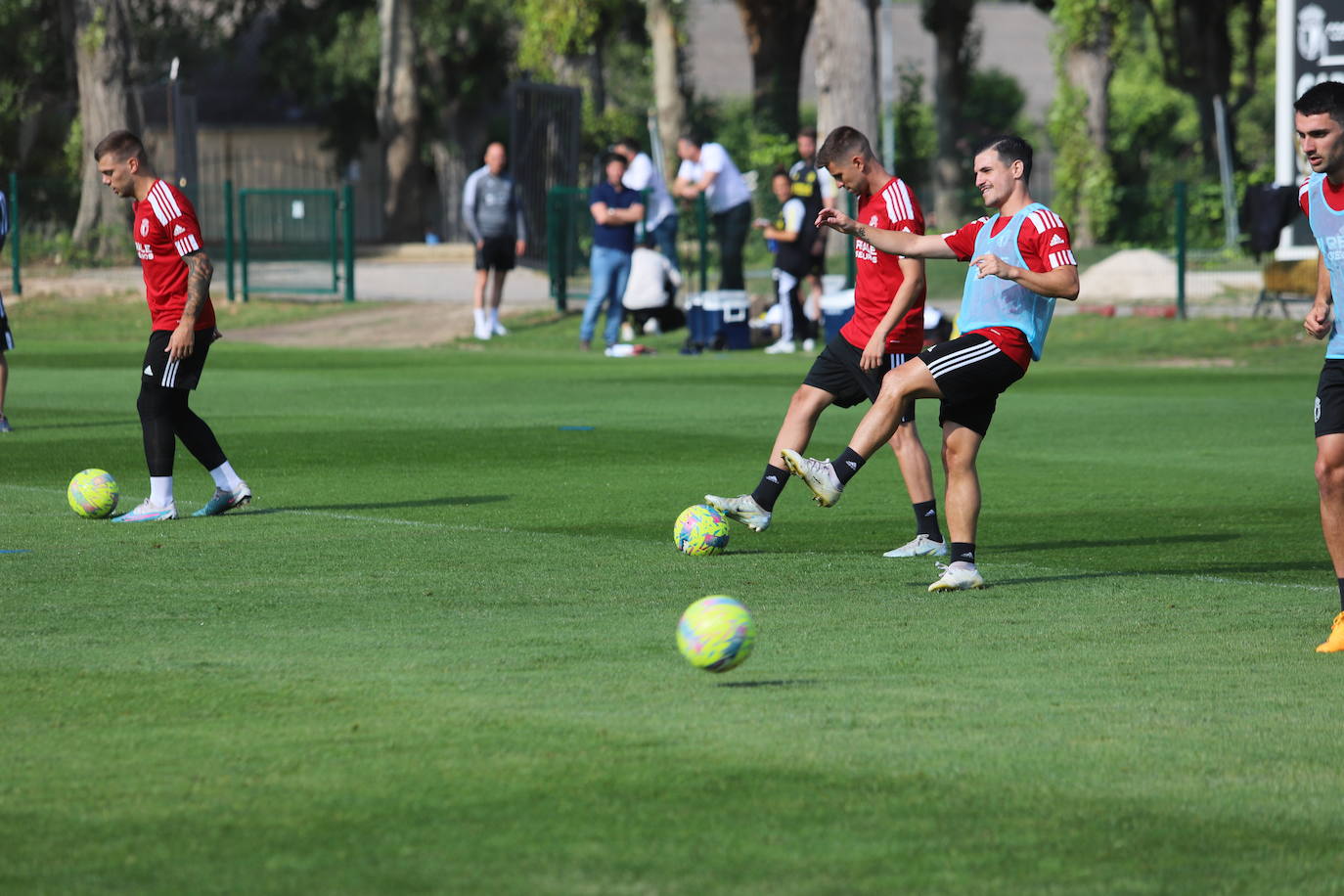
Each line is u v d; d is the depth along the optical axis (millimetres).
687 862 9586
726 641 13805
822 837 10023
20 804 10586
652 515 24656
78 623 16453
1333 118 15727
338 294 81562
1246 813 10594
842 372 21703
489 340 67312
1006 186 18516
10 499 25969
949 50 132625
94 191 88938
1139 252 78625
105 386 47344
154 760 11578
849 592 18703
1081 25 97938
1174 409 42750
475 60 142000
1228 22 126188
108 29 89312
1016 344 18594
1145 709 13172
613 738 12180
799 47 119188
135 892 9078
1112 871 9547
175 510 24156
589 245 79500
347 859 9594
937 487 28656
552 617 16953
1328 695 13703
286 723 12586
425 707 13062
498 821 10289
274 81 144625
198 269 23156
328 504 25750
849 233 19906
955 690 13805
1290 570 20453
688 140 66125
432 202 168875
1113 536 23234
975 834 10125
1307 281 66500
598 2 103250
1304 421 39750
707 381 50156
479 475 29266
